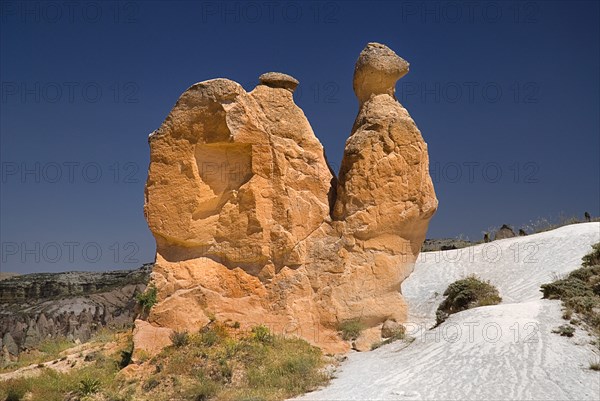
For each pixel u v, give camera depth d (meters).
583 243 33.59
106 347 22.47
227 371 18.06
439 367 16.91
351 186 21.55
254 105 21.62
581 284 21.86
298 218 21.55
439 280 34.25
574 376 15.55
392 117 21.83
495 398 14.53
